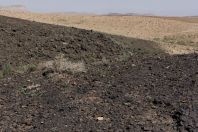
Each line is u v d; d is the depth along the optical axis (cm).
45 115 947
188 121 860
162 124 861
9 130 872
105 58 2431
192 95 1002
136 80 1194
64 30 2942
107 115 917
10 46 2430
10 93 1296
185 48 3669
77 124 872
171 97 1000
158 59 1586
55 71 1557
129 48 3025
